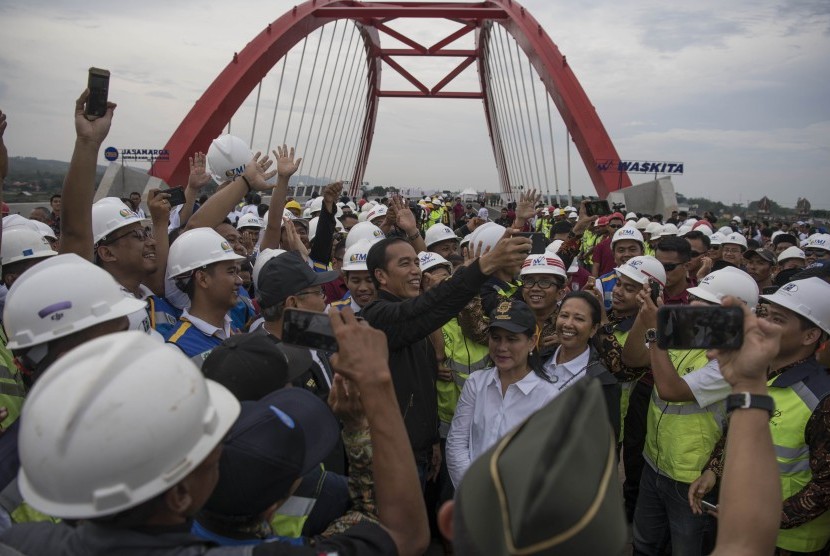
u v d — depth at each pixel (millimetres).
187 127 28906
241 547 1529
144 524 1461
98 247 4008
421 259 5316
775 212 41062
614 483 1108
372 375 1770
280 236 5836
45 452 1354
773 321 3195
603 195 29484
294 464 1795
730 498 1614
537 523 992
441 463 4410
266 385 2385
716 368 3398
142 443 1369
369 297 4840
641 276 4816
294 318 2012
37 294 2580
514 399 3531
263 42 30750
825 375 3084
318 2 33688
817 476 2891
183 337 3633
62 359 1473
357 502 2117
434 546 4590
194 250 3721
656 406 3836
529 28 31781
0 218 3191
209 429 1530
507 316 3451
